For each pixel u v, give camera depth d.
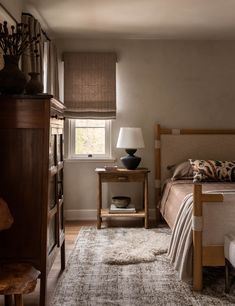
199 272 2.36
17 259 2.09
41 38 3.53
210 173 3.94
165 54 4.46
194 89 4.49
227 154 4.45
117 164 4.48
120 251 3.10
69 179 4.47
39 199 2.09
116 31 4.13
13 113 2.09
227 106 4.50
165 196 3.94
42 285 2.08
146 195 4.02
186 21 3.78
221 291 2.36
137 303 2.19
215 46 4.48
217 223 2.38
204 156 4.43
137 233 3.77
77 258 2.99
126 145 4.05
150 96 4.48
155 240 3.47
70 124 4.46
